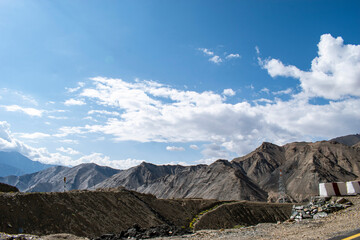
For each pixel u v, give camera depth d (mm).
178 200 119000
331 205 25875
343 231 17078
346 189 28516
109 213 74312
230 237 21969
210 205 123250
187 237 27203
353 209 23953
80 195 74312
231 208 119688
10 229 49938
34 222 54906
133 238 57250
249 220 116562
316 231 18422
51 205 62156
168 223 90188
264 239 18219
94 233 62125
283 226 23688
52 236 31562
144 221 81875
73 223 60938
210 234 26906
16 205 55875
